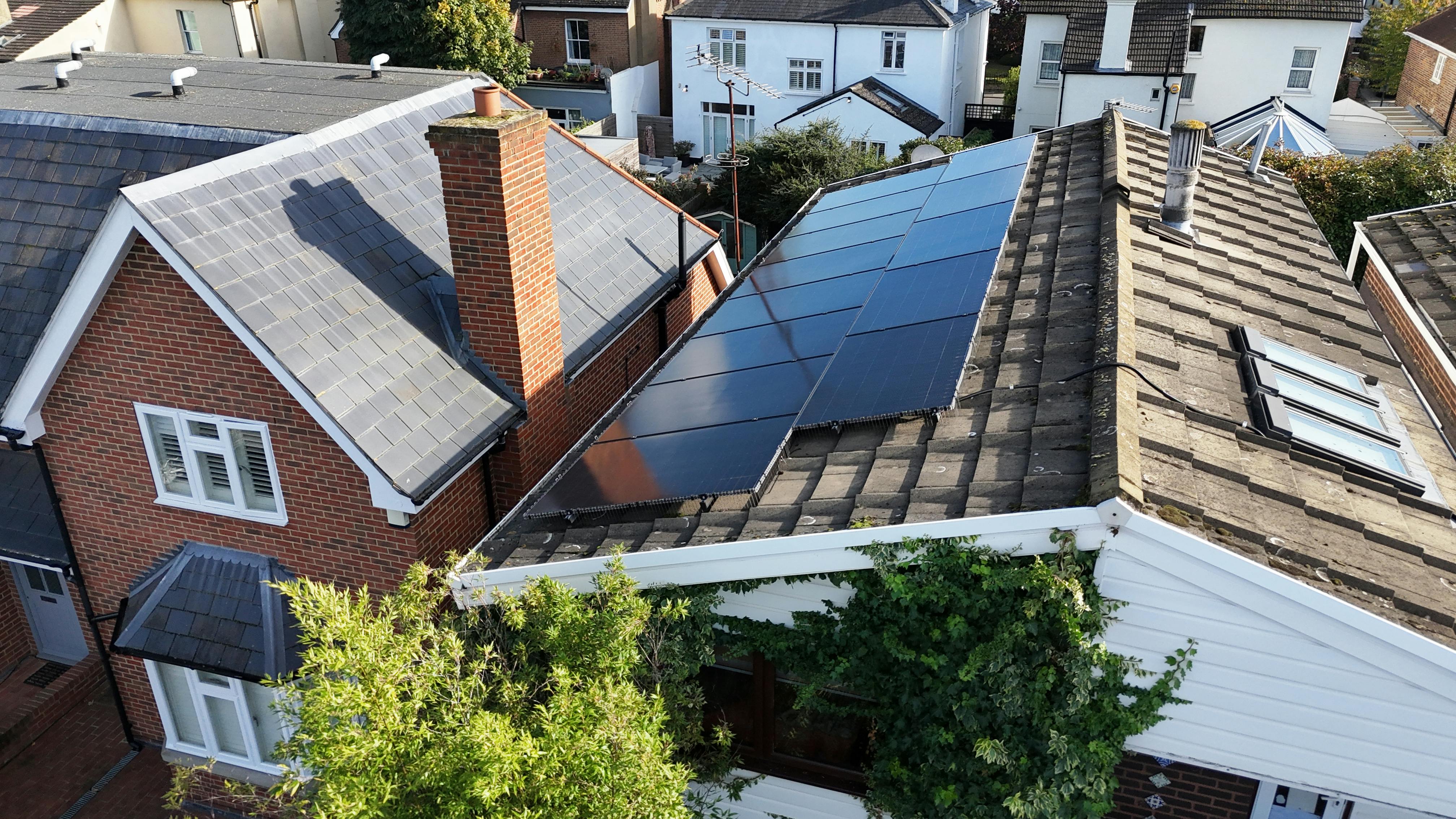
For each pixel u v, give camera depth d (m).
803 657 7.87
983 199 12.73
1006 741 7.00
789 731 8.64
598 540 8.22
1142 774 7.64
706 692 8.78
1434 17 43.22
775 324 11.23
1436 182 21.58
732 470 8.02
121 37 42.34
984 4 46.44
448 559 8.62
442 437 10.30
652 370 11.70
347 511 10.51
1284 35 37.78
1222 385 8.22
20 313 10.92
